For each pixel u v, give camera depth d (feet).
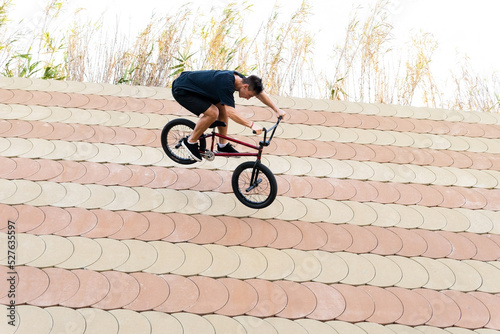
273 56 30.91
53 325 12.66
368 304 14.47
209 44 30.76
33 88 25.20
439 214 18.79
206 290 14.37
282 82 30.63
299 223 17.56
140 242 15.92
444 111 27.20
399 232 17.63
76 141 20.95
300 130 23.77
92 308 13.33
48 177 18.52
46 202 17.20
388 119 25.76
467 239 17.58
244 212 17.79
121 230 16.33
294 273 15.34
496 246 17.34
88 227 16.29
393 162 21.93
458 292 15.24
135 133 21.97
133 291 14.03
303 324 13.57
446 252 16.88
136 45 30.07
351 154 22.21
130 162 19.92
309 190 19.42
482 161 22.58
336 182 20.11
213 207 17.87
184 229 16.67
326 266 15.75
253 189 18.10
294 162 21.15
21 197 17.30
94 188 18.19
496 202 19.76
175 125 18.31
